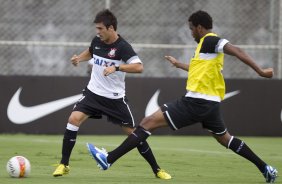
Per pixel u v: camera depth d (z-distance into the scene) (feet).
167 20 191.21
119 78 97.55
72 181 90.27
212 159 125.70
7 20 187.01
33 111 171.73
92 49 99.45
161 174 96.07
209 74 89.40
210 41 88.84
